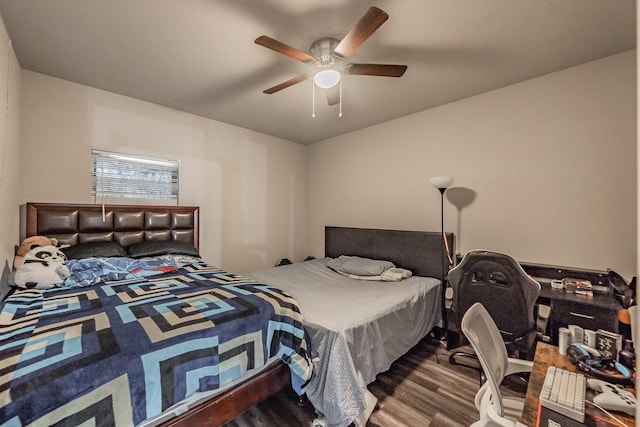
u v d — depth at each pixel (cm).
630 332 121
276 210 420
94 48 198
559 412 80
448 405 175
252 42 191
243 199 379
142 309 141
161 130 304
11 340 107
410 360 230
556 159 230
